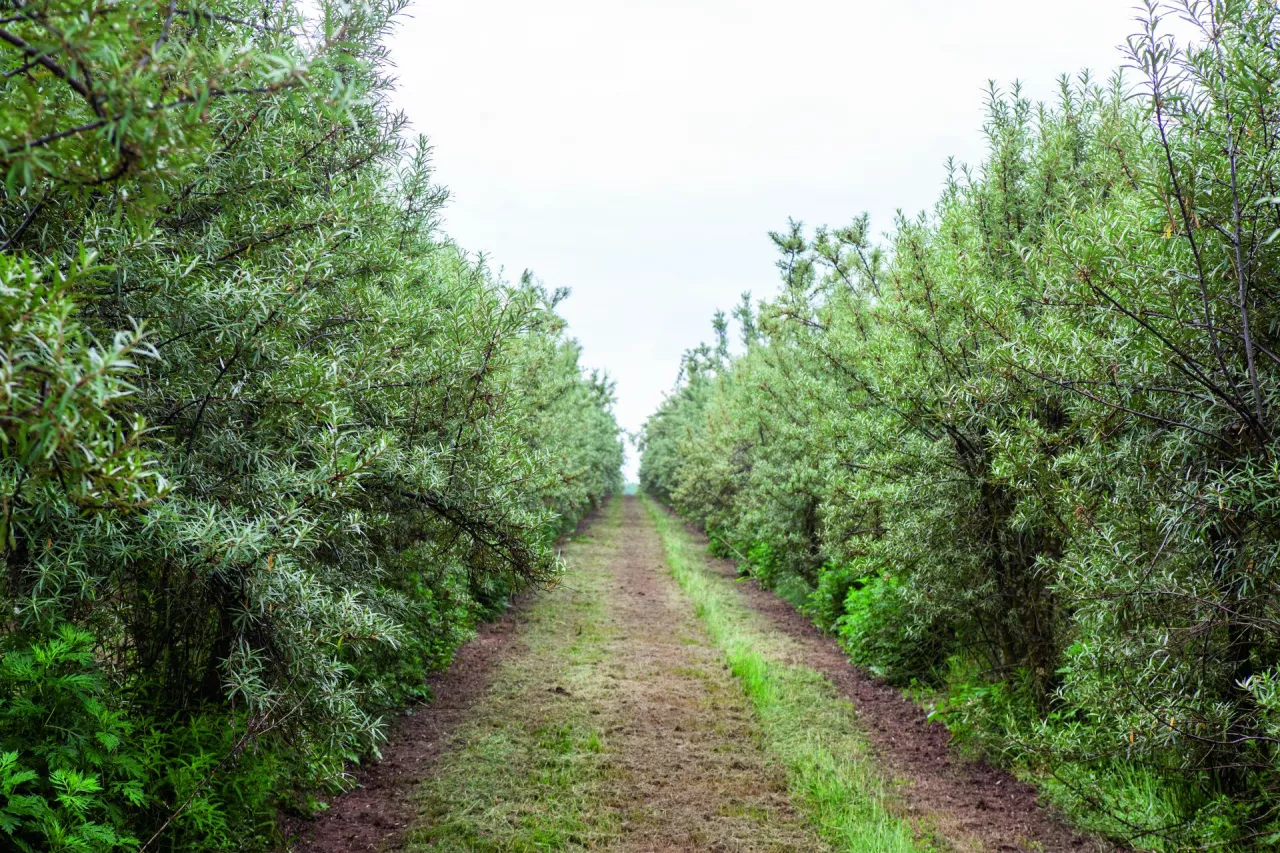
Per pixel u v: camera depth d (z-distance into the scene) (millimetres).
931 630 7070
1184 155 3240
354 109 4082
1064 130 5910
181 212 3322
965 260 5484
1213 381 3387
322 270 3523
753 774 5309
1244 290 3041
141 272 2832
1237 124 3148
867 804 4688
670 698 6984
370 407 4438
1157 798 4125
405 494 4613
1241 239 3162
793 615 11242
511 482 5098
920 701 6902
